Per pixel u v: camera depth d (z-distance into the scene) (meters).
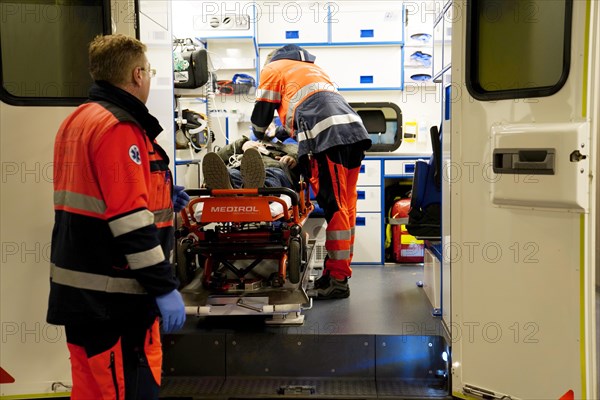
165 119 3.33
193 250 3.13
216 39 5.32
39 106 2.51
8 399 2.59
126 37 1.92
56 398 2.63
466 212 2.53
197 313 2.86
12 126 2.50
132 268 1.77
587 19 2.11
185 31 5.26
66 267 1.78
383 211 5.05
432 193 3.58
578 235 2.22
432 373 2.81
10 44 2.49
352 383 2.78
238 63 5.43
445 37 3.12
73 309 1.77
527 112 2.31
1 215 2.52
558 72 2.25
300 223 3.29
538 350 2.36
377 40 5.39
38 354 2.58
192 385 2.78
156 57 3.11
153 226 1.80
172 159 3.48
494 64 2.42
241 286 3.17
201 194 3.10
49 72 2.52
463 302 2.56
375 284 4.07
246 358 2.86
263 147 4.33
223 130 5.09
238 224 3.47
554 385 2.33
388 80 5.48
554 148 2.18
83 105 1.88
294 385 2.75
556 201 2.21
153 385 1.98
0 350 2.57
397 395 2.63
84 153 1.77
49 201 2.53
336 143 3.37
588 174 2.16
